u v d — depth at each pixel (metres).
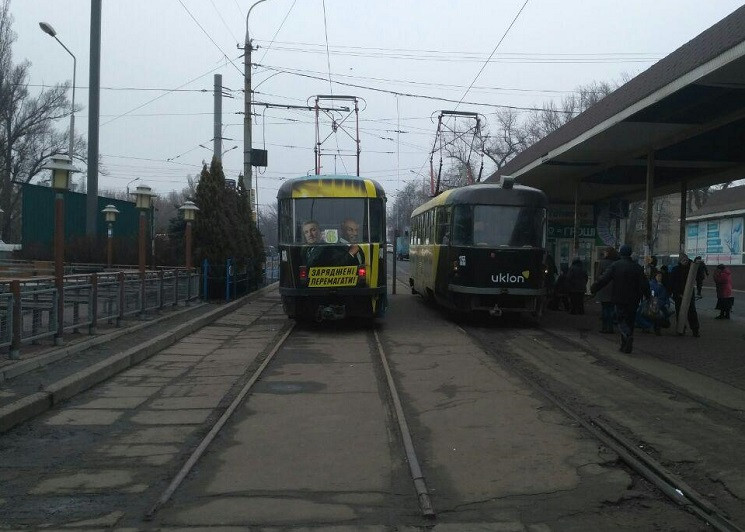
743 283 39.31
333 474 6.48
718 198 46.62
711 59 11.08
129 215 34.03
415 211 27.05
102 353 11.91
